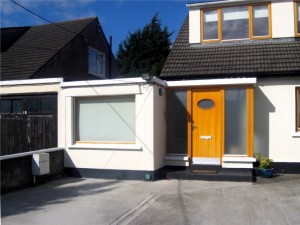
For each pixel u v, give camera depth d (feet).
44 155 31.81
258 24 41.16
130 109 34.68
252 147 33.83
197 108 36.17
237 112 34.53
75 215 22.68
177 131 36.70
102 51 71.10
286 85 35.81
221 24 42.24
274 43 40.04
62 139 36.63
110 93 34.63
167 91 37.09
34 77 48.62
